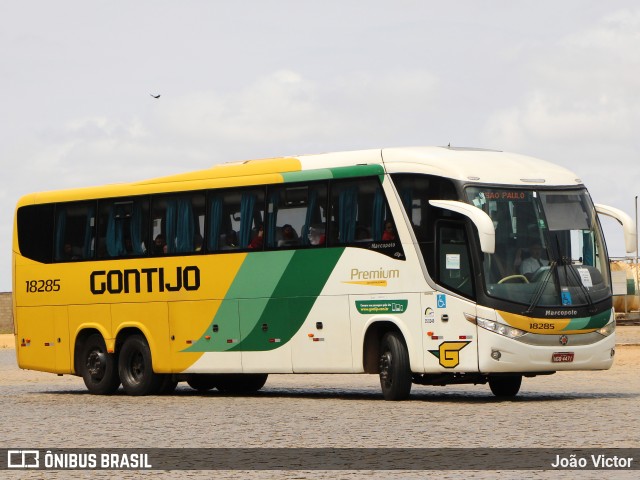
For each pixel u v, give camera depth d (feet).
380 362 92.68
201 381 115.75
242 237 100.94
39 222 115.34
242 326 100.53
